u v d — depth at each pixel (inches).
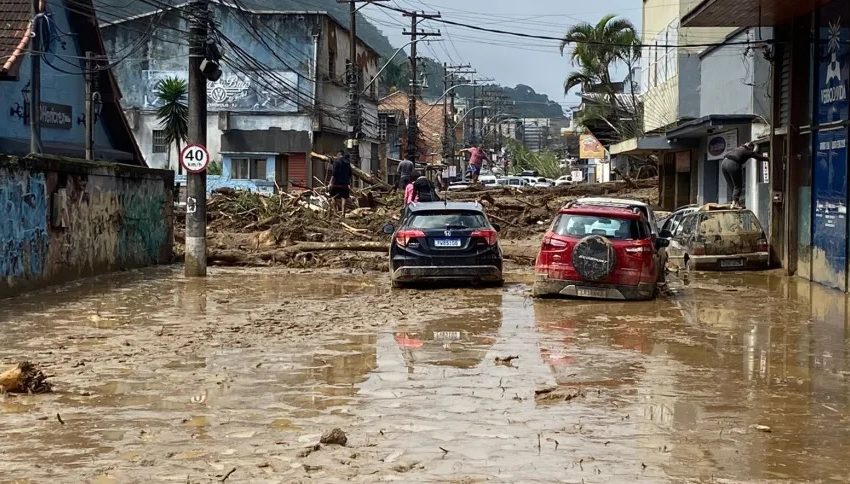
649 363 399.2
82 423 292.5
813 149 748.6
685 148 1368.1
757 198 1002.1
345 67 2237.9
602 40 2284.7
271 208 1180.5
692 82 1240.2
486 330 490.6
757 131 987.9
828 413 312.5
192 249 791.1
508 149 4687.5
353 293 669.3
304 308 582.2
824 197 722.2
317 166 2037.4
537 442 271.3
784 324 518.3
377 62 2677.2
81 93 1256.2
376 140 2559.1
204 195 795.4
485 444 269.0
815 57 735.7
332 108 2140.7
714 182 1291.8
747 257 842.8
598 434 281.1
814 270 748.6
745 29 963.3
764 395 339.6
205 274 796.6
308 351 424.8
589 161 3782.0
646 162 2218.3
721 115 997.8
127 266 859.4
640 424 293.9
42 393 335.3
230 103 2009.1
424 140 3491.6
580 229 621.3
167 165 1994.3
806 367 393.7
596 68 2320.4
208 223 1163.9
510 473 241.4
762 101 957.8
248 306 594.2
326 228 1085.8
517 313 556.4
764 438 279.1
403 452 260.4
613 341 457.1
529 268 875.4
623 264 609.6
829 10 705.0
